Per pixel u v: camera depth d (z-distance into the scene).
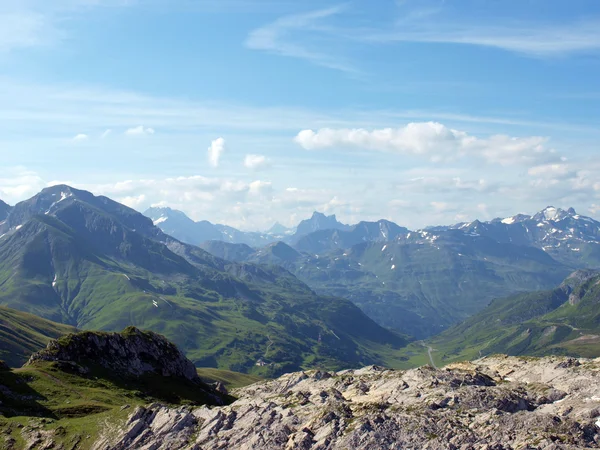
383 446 119.50
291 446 124.94
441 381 171.50
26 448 145.50
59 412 173.00
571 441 117.31
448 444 117.88
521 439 118.38
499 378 193.00
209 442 135.38
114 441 142.88
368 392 176.25
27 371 198.25
